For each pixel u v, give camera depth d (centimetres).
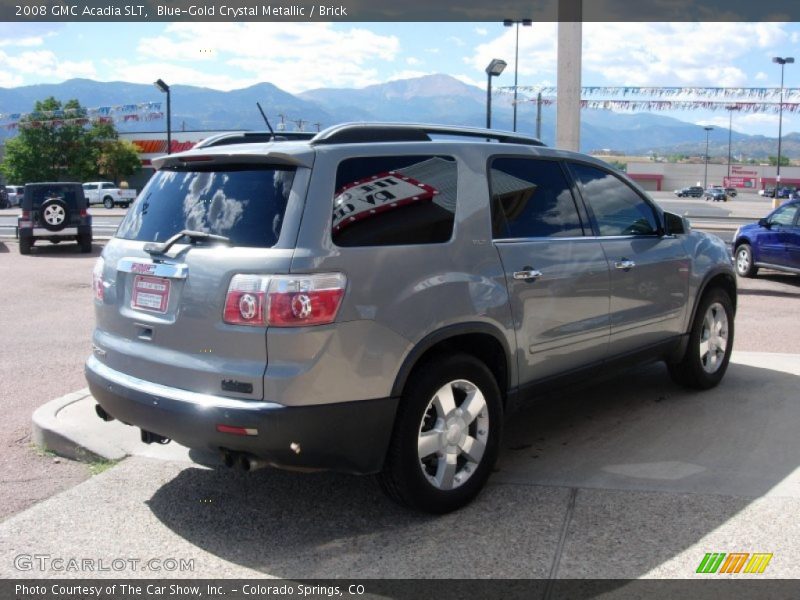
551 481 441
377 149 389
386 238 376
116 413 403
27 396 631
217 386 356
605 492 424
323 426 350
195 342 365
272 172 374
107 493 434
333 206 362
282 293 342
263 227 361
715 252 618
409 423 375
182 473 462
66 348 813
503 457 482
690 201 7994
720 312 628
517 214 450
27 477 459
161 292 383
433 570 345
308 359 344
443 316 388
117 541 379
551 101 2155
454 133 455
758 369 692
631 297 520
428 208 398
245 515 406
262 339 345
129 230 422
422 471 384
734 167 11581
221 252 362
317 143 379
